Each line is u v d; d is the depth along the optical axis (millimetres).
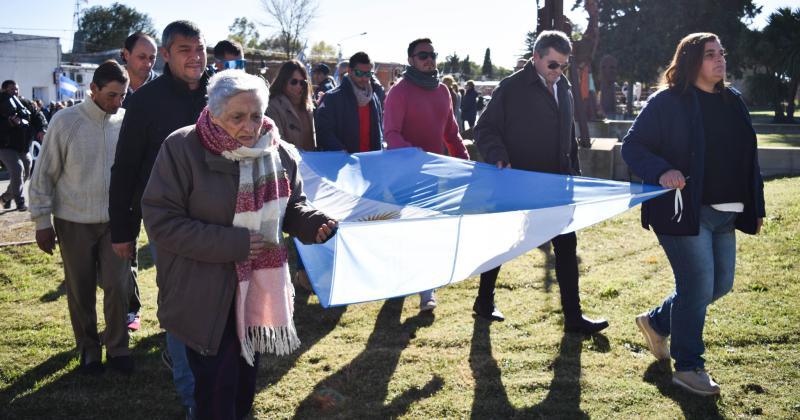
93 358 4070
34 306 5355
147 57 4980
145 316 5086
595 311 4910
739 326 4418
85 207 3949
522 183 4258
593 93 16781
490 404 3592
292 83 5582
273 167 2717
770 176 10664
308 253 3146
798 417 3334
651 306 4965
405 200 4602
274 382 3906
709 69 3535
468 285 5680
